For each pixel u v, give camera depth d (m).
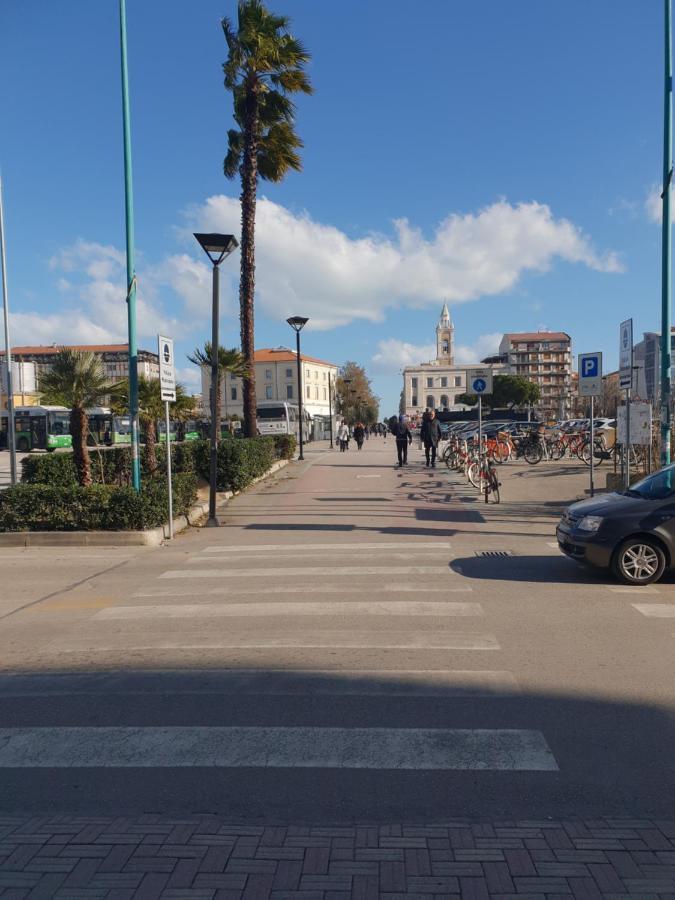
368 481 20.78
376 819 3.42
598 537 8.16
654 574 8.12
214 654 5.95
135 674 5.52
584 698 4.86
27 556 11.15
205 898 2.82
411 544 11.30
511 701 4.83
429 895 2.83
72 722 4.64
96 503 12.28
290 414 48.81
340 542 11.66
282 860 3.06
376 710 4.73
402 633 6.42
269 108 23.45
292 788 3.74
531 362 138.50
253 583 8.70
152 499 12.50
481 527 12.88
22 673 5.61
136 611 7.48
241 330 24.41
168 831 3.31
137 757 4.13
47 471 18.64
